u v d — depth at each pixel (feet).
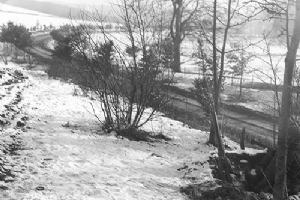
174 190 31.12
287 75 28.63
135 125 46.34
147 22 45.09
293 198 34.19
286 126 29.07
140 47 44.50
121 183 30.09
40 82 72.08
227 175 35.45
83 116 49.44
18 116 42.39
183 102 86.79
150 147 42.22
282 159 29.35
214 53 39.47
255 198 32.63
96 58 44.19
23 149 33.50
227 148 50.60
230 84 104.42
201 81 61.82
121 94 45.34
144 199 28.09
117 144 40.14
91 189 27.89
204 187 31.91
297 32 27.91
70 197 26.08
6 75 64.59
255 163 38.32
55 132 39.88
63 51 101.14
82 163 32.78
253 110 82.28
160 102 46.85
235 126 73.46
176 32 106.93
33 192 25.89
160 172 34.63
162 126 55.77
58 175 29.45
